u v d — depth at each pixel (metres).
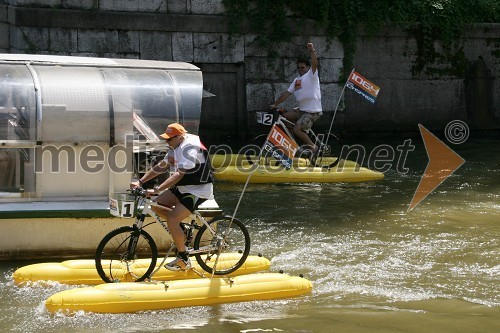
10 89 13.24
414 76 32.41
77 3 27.88
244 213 17.42
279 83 30.45
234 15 29.52
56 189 13.48
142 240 13.30
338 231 15.88
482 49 33.28
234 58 29.80
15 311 10.59
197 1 29.20
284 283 11.55
